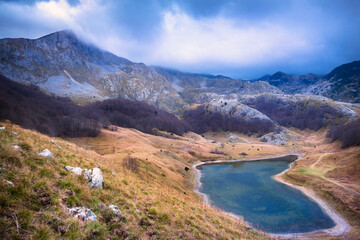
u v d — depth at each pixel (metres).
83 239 7.41
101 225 8.60
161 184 38.06
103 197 11.60
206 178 94.50
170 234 11.73
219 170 114.56
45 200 8.31
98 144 121.38
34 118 127.38
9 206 7.04
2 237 5.95
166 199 19.62
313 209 57.38
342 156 102.56
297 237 41.53
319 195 68.19
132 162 40.53
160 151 112.88
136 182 20.67
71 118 156.12
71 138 125.00
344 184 70.06
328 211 56.06
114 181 16.02
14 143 11.92
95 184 12.57
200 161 141.00
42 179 9.55
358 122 198.75
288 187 80.06
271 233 43.06
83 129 141.62
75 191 10.39
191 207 21.78
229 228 19.66
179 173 81.75
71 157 16.17
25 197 7.86
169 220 13.68
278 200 64.56
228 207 57.53
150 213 13.37
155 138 181.38
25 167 9.83
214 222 19.56
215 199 63.84
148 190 19.53
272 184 84.44
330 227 46.78
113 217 9.87
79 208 9.01
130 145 126.12
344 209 55.38
